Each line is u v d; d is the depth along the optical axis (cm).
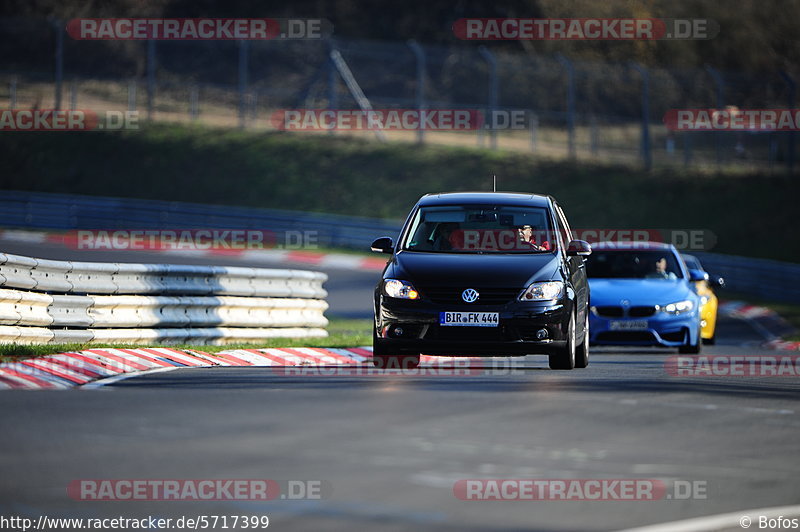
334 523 2052
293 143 18088
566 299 4678
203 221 15488
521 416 3334
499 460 2650
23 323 4856
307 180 17188
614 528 2072
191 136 18288
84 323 5194
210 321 5994
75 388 3772
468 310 4572
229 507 2164
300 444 2784
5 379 3875
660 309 6228
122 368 4431
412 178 17138
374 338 4706
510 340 4581
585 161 17475
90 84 19888
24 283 4875
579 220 16062
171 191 17162
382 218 16338
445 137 18925
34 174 17600
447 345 4581
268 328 6581
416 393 3803
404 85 19838
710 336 7575
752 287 13312
